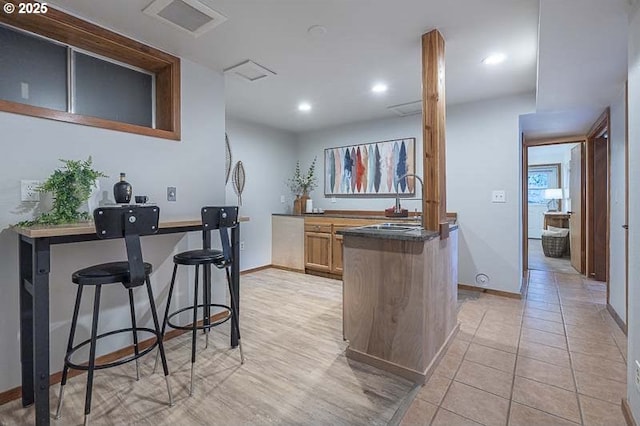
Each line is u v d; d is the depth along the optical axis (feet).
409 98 11.91
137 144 7.63
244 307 10.61
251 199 15.60
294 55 8.46
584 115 11.40
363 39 7.58
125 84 8.03
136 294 7.71
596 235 13.82
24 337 5.64
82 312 6.77
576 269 15.90
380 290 6.74
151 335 7.94
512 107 11.40
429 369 6.40
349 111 13.58
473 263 12.25
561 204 25.26
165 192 8.20
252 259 15.72
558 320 9.34
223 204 9.64
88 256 6.85
